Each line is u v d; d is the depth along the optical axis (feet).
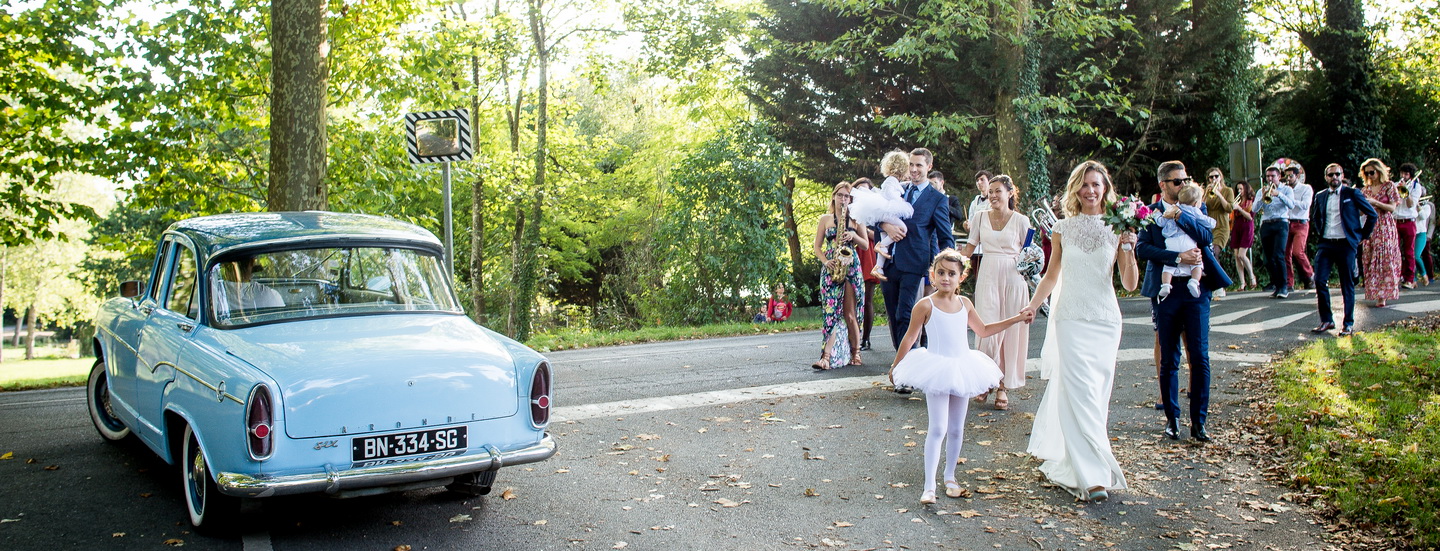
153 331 19.88
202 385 16.69
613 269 104.68
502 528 17.48
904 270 28.45
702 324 61.26
